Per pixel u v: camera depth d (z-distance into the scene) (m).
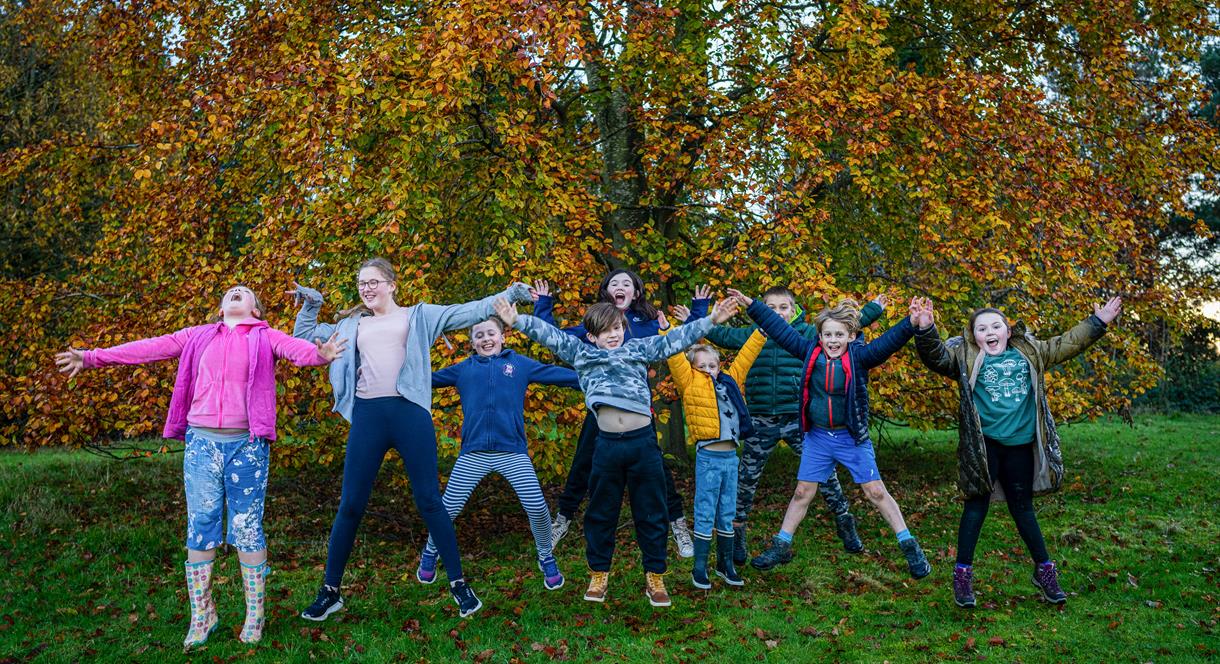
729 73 7.61
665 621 4.05
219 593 4.55
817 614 4.20
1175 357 16.62
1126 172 8.06
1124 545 5.60
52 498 7.37
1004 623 3.99
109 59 7.61
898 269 8.11
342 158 5.45
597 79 8.24
